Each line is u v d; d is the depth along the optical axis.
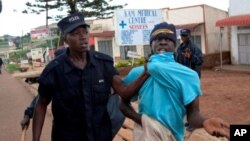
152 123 3.01
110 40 39.19
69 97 3.22
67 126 3.26
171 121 3.02
